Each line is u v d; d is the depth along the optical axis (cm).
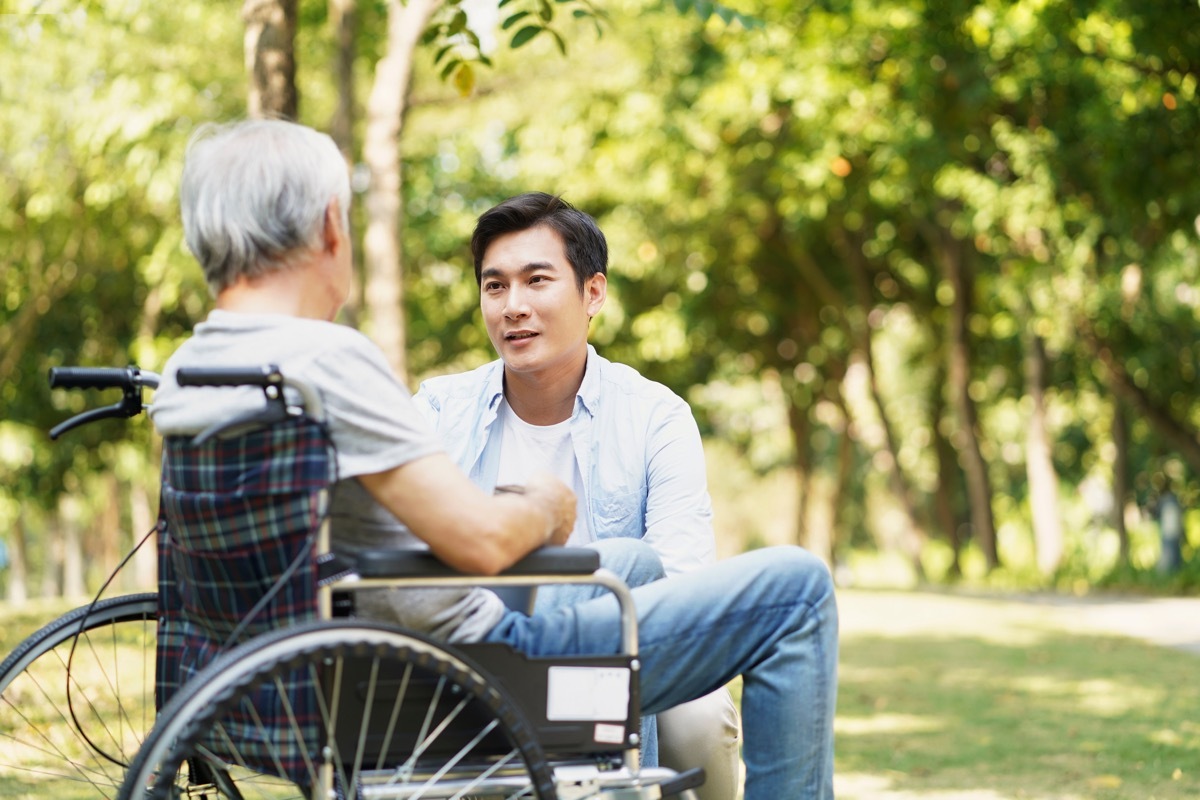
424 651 222
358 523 244
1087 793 480
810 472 2586
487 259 328
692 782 248
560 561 238
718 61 1773
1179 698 721
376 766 237
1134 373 1827
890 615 1269
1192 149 1223
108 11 1114
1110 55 1241
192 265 1507
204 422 231
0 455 2173
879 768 534
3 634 834
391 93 876
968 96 1418
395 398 232
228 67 1201
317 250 243
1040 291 1702
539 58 1272
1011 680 802
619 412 337
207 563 233
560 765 244
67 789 375
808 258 2209
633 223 1980
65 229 1586
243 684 208
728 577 264
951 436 2778
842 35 1539
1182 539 2134
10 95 1240
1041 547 1969
